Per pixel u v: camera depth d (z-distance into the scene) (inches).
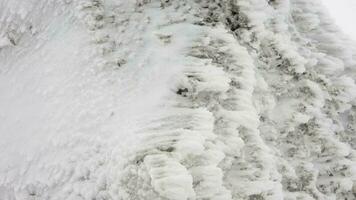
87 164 206.4
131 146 192.2
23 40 277.3
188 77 222.1
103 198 191.8
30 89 258.1
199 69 225.1
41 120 241.0
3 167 241.0
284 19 297.0
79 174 207.0
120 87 230.2
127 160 188.4
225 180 213.8
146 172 181.2
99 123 218.4
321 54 300.2
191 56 233.6
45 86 251.4
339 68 303.9
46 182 218.4
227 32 261.4
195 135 194.2
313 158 271.7
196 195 184.4
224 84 222.2
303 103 275.1
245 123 225.3
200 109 210.8
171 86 220.5
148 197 176.9
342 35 326.6
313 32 319.3
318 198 257.6
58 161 219.1
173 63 229.8
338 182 268.1
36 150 232.4
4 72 277.7
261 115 258.5
